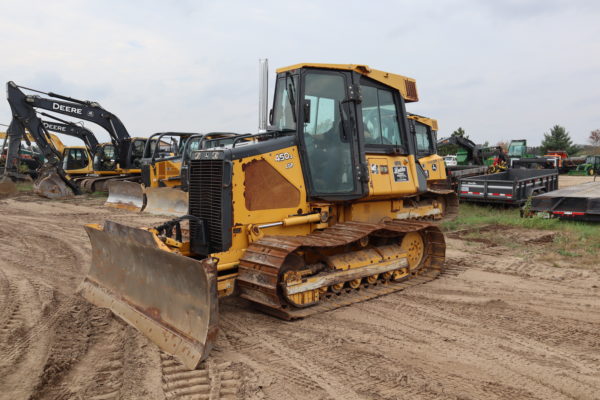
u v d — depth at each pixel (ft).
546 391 10.82
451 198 31.65
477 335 14.24
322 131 18.04
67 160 76.02
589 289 19.01
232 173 16.01
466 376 11.57
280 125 18.66
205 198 16.84
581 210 33.55
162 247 14.07
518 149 96.53
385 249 19.85
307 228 18.34
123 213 45.62
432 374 11.69
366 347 13.42
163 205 44.52
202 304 12.90
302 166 17.70
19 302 17.67
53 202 56.65
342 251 18.63
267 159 16.81
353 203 19.97
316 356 12.86
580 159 126.52
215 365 12.33
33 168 90.53
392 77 20.40
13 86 59.98
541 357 12.64
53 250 27.89
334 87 18.24
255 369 12.09
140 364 12.40
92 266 18.93
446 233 32.63
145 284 15.35
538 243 28.53
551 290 18.93
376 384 11.23
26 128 62.03
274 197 17.08
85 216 43.34
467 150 72.23
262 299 15.48
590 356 12.67
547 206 35.47
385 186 19.81
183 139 52.24
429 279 20.57
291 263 16.37
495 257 25.03
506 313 16.24
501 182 42.32
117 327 15.12
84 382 11.47
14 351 13.23
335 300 17.49
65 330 14.82
